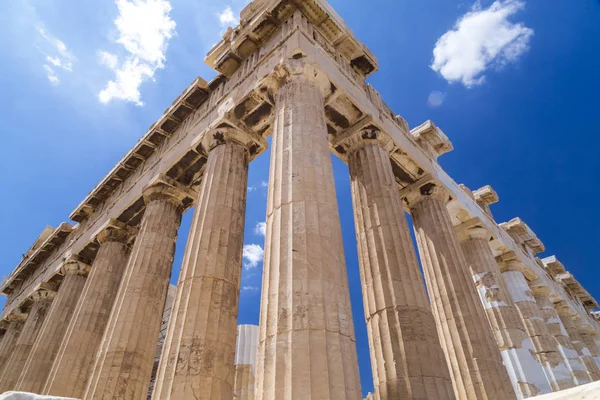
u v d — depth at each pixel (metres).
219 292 11.47
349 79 15.76
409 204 18.56
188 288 11.36
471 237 20.83
